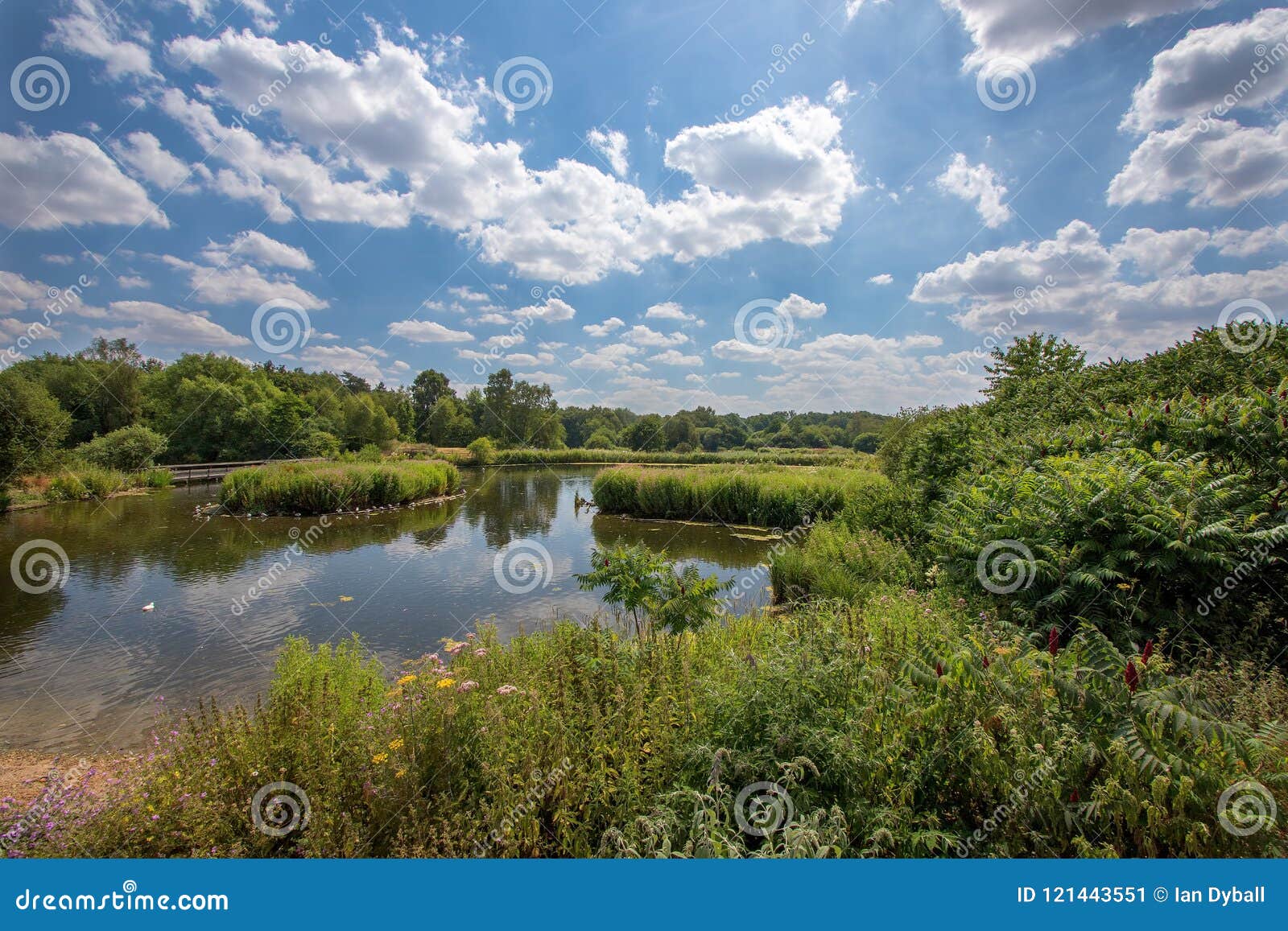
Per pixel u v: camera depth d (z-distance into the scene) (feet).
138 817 9.57
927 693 10.23
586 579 20.86
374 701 13.74
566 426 311.88
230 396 150.10
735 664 12.04
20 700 21.98
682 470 87.15
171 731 13.30
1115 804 7.68
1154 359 30.14
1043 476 18.33
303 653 17.67
